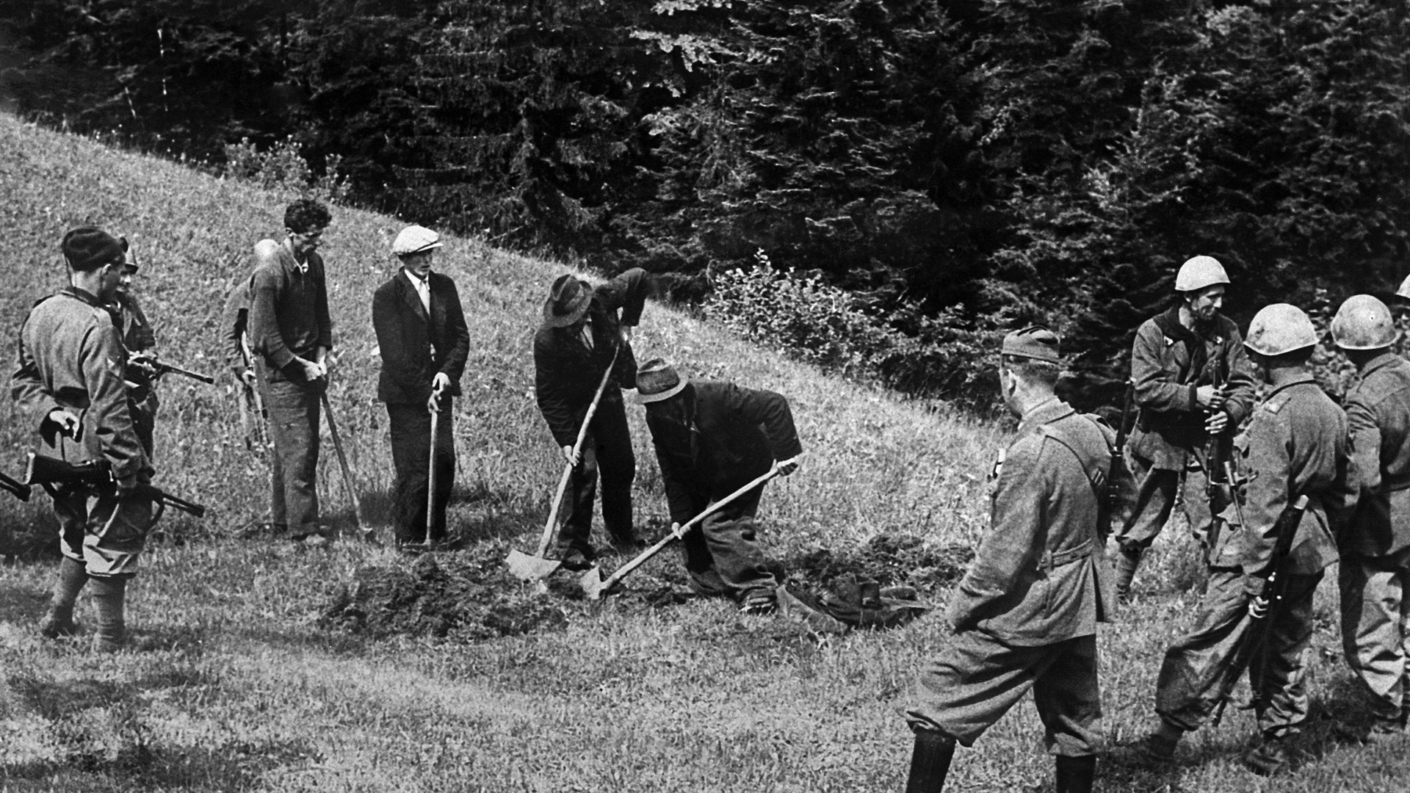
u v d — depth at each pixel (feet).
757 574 27.84
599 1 83.97
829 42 76.54
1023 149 79.41
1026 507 16.19
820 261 78.95
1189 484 28.14
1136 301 73.46
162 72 87.40
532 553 31.86
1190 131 74.13
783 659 25.17
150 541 32.35
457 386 32.71
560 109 85.30
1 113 73.26
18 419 37.11
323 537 32.65
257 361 32.22
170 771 17.75
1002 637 16.28
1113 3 76.84
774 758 19.85
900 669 24.30
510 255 70.59
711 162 80.84
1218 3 84.43
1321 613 26.16
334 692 22.00
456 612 26.89
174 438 38.50
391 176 88.84
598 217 86.58
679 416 27.55
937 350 72.38
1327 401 18.78
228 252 54.65
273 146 80.48
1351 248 76.43
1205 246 73.97
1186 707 19.04
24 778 17.12
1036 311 72.69
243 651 24.18
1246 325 76.54
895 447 47.47
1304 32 79.36
